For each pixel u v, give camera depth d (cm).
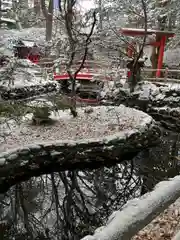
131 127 873
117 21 1753
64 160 723
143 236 244
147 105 1214
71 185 656
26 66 1396
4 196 609
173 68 1809
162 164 766
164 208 286
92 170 754
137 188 631
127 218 264
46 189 634
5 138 747
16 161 652
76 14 1134
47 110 879
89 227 474
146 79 1448
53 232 462
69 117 970
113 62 1580
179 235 239
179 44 1858
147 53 2264
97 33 1222
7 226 485
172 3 1673
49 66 1731
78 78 1413
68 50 1043
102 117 980
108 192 613
